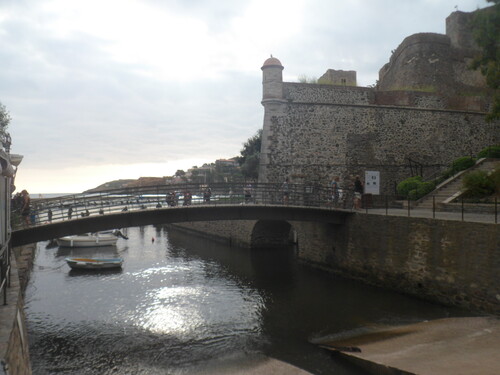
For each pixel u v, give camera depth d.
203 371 10.59
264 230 30.55
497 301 12.19
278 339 12.62
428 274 15.13
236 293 18.31
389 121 27.28
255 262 25.73
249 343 12.39
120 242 39.03
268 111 25.36
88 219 15.79
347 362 10.60
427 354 10.01
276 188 21.92
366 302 15.80
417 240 15.72
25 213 15.00
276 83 25.34
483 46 17.88
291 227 31.28
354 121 26.62
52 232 15.33
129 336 13.27
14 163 13.45
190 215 18.05
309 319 14.34
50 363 11.30
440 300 14.55
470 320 12.38
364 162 26.48
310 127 25.84
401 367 9.20
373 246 18.31
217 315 15.19
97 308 16.36
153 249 33.28
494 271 12.33
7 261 8.92
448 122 28.47
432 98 28.53
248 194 20.22
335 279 20.28
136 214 16.98
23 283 18.09
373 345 11.30
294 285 19.41
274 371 10.37
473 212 18.03
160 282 20.83
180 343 12.59
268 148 25.11
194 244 35.66
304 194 21.34
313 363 10.78
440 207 20.16
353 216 19.88
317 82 28.48
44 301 17.42
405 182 24.95
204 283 20.42
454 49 33.69
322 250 22.61
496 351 9.58
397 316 13.87
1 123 25.12
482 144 29.03
